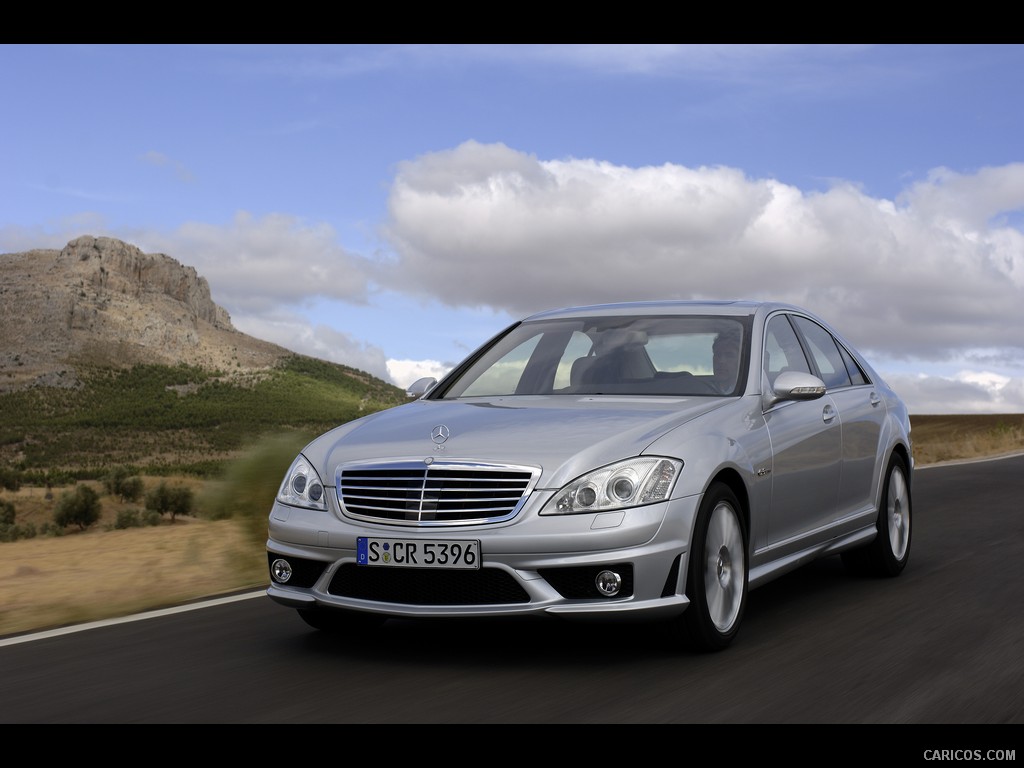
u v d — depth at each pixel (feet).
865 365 23.26
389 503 14.88
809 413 18.88
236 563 25.73
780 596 19.63
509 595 14.20
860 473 20.75
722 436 15.70
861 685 12.94
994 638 15.51
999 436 94.43
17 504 262.06
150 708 12.54
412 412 17.48
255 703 12.64
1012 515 32.73
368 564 14.65
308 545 15.24
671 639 14.70
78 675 14.39
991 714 11.66
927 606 18.21
